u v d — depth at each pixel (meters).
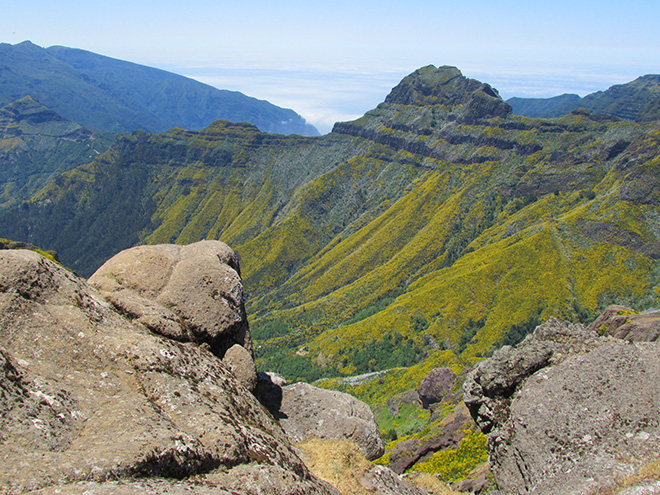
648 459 20.81
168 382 18.53
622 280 185.75
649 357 24.89
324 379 175.12
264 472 16.34
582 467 22.28
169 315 24.20
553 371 27.72
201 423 17.25
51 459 13.15
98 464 13.29
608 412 23.73
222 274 26.67
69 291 20.39
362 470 23.14
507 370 29.05
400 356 189.50
